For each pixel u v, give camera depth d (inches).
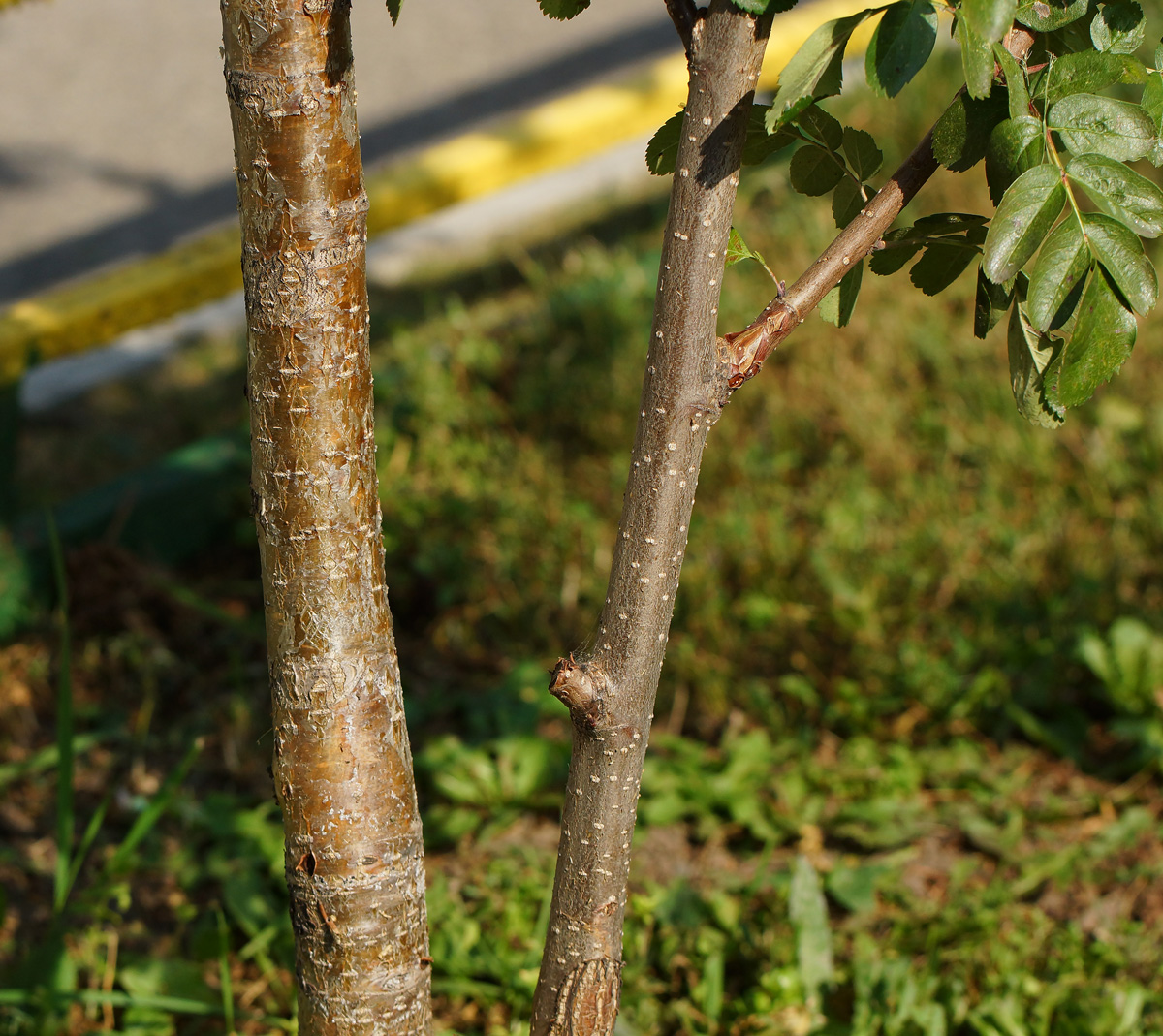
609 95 159.2
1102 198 37.2
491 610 130.4
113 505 134.0
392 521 139.6
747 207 190.7
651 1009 85.0
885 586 124.0
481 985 88.3
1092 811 104.6
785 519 136.4
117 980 90.9
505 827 105.3
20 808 109.0
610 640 44.6
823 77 40.1
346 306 42.0
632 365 157.3
